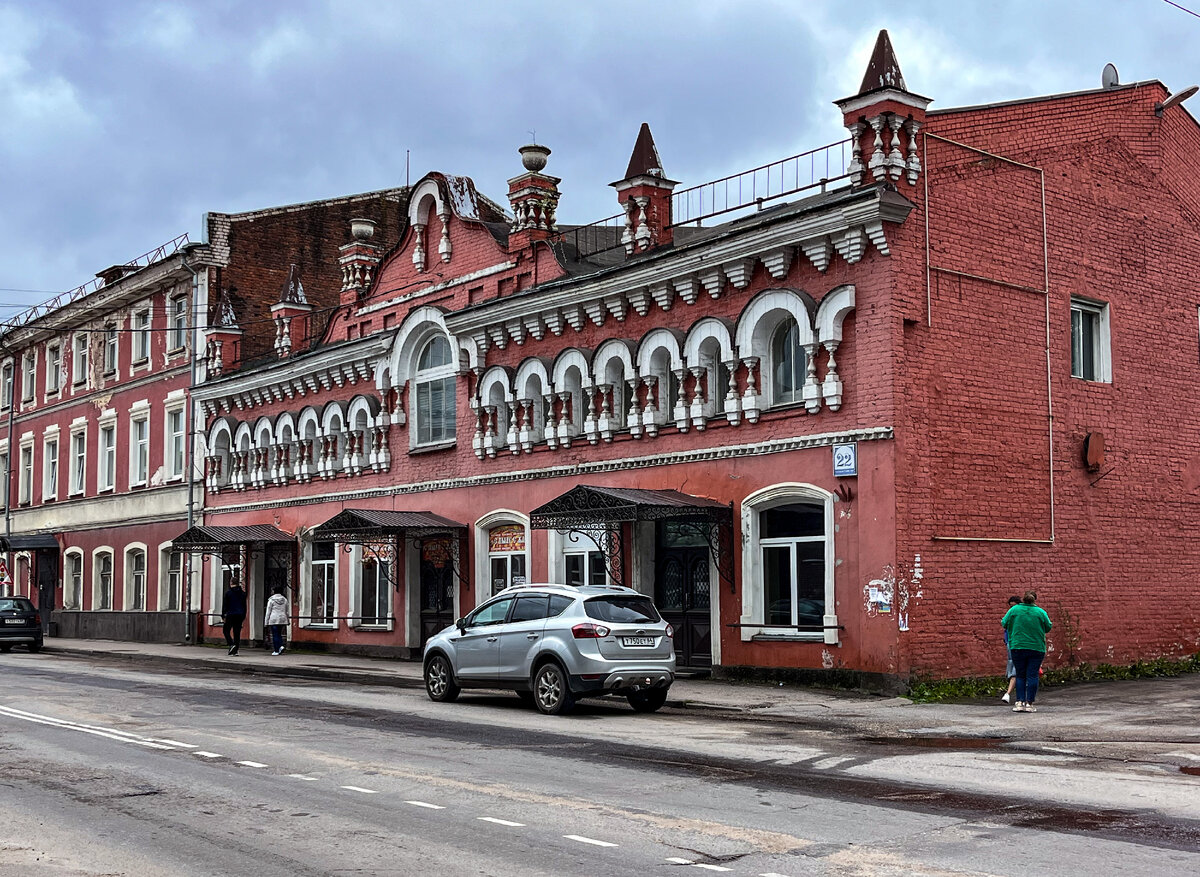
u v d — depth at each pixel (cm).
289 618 3350
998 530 1962
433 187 2917
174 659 3042
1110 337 2230
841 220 1869
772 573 2038
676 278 2167
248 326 3881
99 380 4484
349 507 3123
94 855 814
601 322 2362
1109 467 2184
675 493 2147
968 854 788
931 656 1833
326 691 2069
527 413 2528
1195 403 2394
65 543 4669
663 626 1711
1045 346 2094
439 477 2809
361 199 4294
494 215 3556
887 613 1805
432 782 1080
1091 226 2217
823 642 1903
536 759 1222
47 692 2028
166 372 4016
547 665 1677
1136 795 1005
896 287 1848
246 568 3547
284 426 3381
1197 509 2358
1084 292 2188
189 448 3841
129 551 4200
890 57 1880
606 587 1738
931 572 1847
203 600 3775
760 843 823
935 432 1881
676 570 2225
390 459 2986
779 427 1994
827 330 1898
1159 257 2355
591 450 2375
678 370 2152
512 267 2645
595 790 1034
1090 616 2112
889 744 1345
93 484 4478
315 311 3578
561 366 2427
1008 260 2044
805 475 1945
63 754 1281
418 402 2933
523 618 1755
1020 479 2012
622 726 1527
